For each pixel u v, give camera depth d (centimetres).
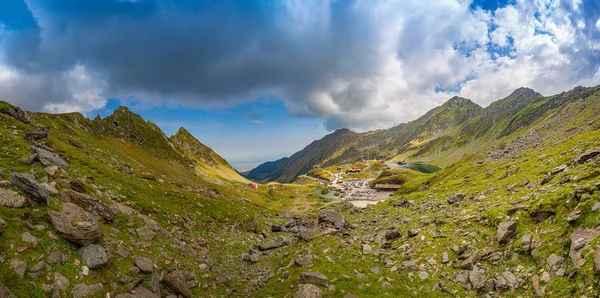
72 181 3072
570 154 4828
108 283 1939
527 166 5941
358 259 3141
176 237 3972
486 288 2067
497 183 5300
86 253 1980
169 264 2712
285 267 3278
